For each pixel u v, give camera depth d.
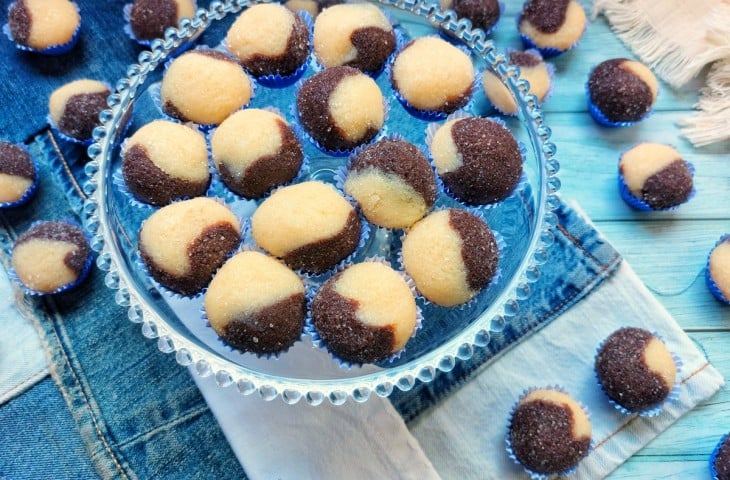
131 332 0.35
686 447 0.34
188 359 0.28
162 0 0.38
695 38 0.39
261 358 0.29
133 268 0.30
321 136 0.31
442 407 0.34
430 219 0.30
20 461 0.34
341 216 0.29
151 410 0.34
